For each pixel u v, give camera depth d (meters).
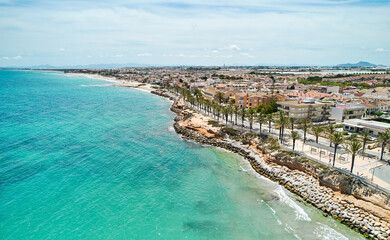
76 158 76.75
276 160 72.00
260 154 80.25
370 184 51.00
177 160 78.25
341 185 54.50
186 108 155.88
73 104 174.88
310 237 43.81
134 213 50.66
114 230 45.66
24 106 161.88
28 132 101.94
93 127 113.25
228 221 48.62
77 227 46.12
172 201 55.12
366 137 72.75
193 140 100.00
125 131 109.12
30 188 58.59
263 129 101.19
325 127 92.50
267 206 53.34
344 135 87.75
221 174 68.75
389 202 46.72
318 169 60.66
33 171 67.12
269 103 148.25
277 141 81.19
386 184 51.88
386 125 86.19
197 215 50.44
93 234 44.50
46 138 94.75
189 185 62.34
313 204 53.66
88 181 62.84
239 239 43.81
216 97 178.38
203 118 124.44
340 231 45.25
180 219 49.16
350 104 121.19
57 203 53.16
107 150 84.56
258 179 66.06
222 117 128.75
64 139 94.31
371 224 45.09
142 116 142.62
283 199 56.16
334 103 123.94
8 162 72.19
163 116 144.50
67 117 132.38
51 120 124.44
